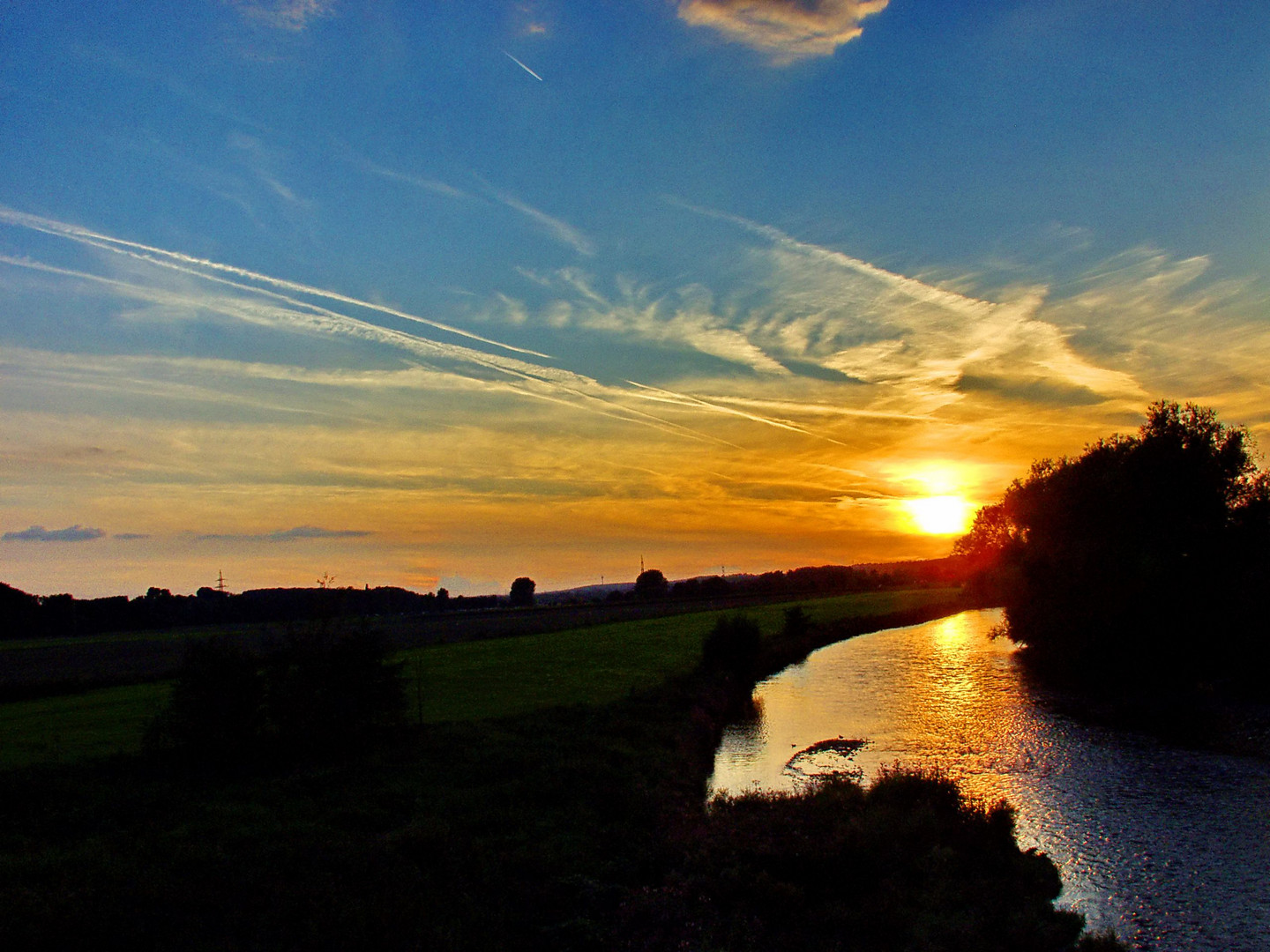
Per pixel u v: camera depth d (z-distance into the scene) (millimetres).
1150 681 44750
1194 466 45188
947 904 15016
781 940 13711
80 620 136500
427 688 40031
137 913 13766
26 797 20109
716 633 48750
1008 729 33344
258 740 25500
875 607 105625
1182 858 18469
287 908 14016
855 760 28641
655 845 17625
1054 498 50562
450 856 16469
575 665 49781
